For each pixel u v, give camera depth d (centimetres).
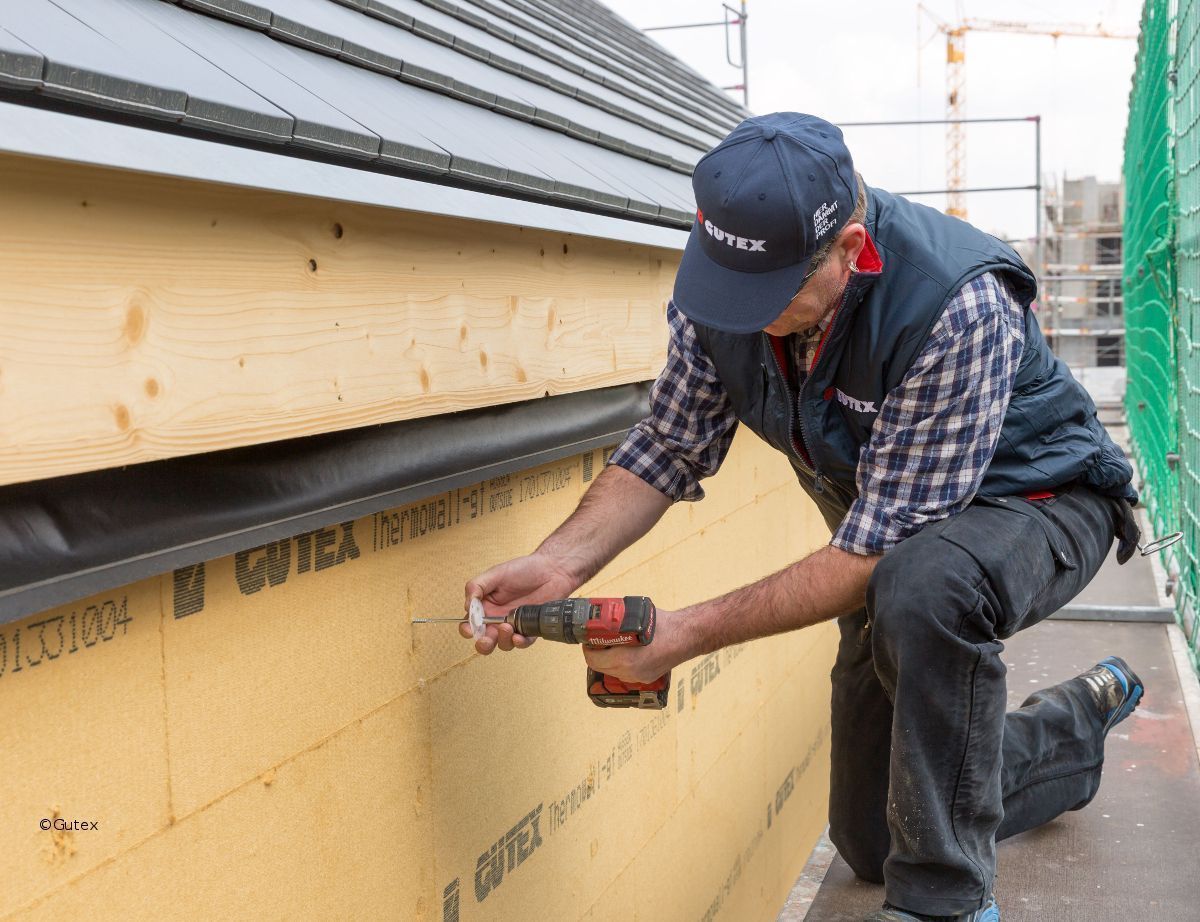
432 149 139
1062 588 186
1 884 98
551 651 209
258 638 130
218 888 125
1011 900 225
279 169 111
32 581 96
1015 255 177
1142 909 221
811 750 426
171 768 117
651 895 259
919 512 171
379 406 136
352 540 147
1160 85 601
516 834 196
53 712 103
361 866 151
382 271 135
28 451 88
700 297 150
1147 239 724
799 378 176
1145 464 799
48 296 90
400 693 160
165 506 111
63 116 89
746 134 149
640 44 541
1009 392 169
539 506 207
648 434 199
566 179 183
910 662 166
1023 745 221
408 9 209
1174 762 294
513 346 171
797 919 250
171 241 102
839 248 153
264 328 115
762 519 349
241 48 128
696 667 287
